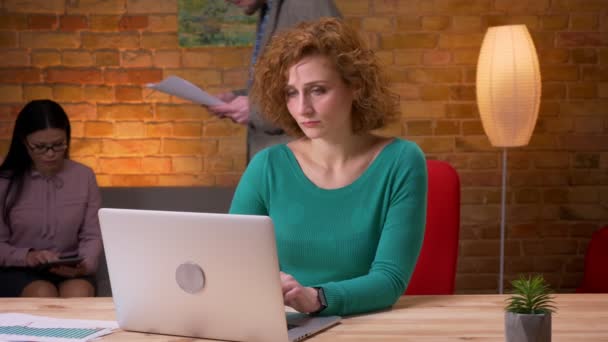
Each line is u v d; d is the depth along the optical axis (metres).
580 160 4.52
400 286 1.85
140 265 1.58
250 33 4.37
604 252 3.65
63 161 3.50
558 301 1.89
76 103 4.41
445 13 4.43
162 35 4.39
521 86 3.92
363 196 1.98
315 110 1.89
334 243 1.96
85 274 3.37
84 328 1.67
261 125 3.75
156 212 1.52
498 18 4.45
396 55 4.45
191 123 4.44
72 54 4.39
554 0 4.45
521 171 4.52
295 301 1.67
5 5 4.35
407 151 2.01
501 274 4.20
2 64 4.37
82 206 3.46
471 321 1.69
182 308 1.56
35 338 1.59
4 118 4.38
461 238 4.53
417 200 1.96
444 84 4.46
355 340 1.55
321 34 1.90
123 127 4.43
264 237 1.42
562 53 4.47
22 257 3.26
